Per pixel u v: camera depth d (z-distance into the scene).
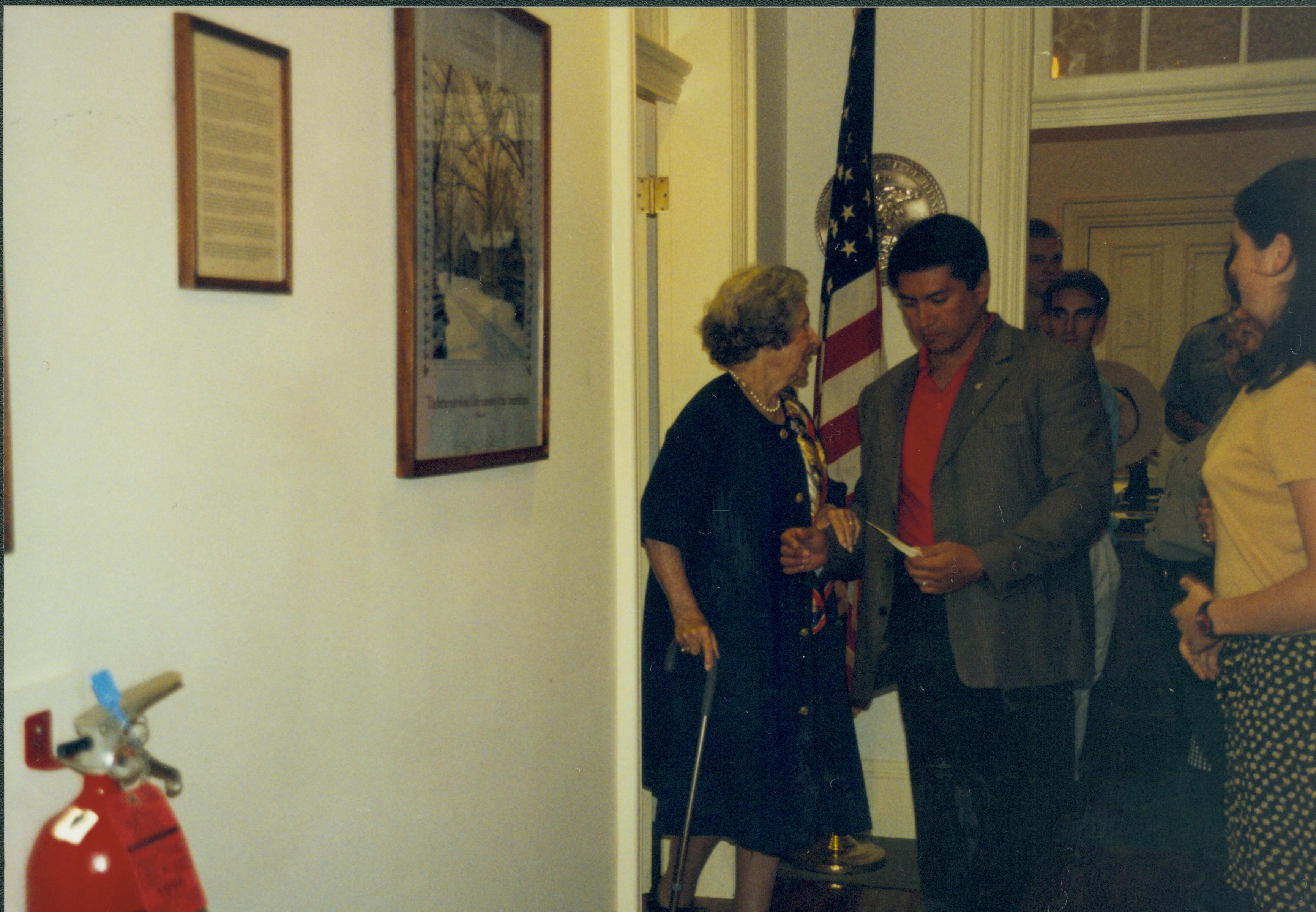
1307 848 1.39
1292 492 1.41
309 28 0.91
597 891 1.67
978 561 1.97
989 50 2.76
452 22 1.13
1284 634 1.40
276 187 0.87
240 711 0.86
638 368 2.47
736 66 2.50
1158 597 2.34
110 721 0.66
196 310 0.79
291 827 0.93
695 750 1.87
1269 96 2.66
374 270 1.03
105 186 0.70
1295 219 1.41
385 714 1.08
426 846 1.17
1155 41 2.74
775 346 1.87
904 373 2.24
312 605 0.95
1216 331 2.66
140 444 0.74
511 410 1.31
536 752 1.44
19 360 0.64
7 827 0.64
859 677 2.22
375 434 1.04
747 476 1.84
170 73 0.76
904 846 2.85
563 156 1.47
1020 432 2.04
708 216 2.54
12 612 0.64
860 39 2.70
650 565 1.88
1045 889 2.37
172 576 0.78
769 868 1.94
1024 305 2.81
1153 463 3.27
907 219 2.89
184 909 0.69
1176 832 2.52
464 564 1.23
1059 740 2.09
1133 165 3.60
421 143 1.08
